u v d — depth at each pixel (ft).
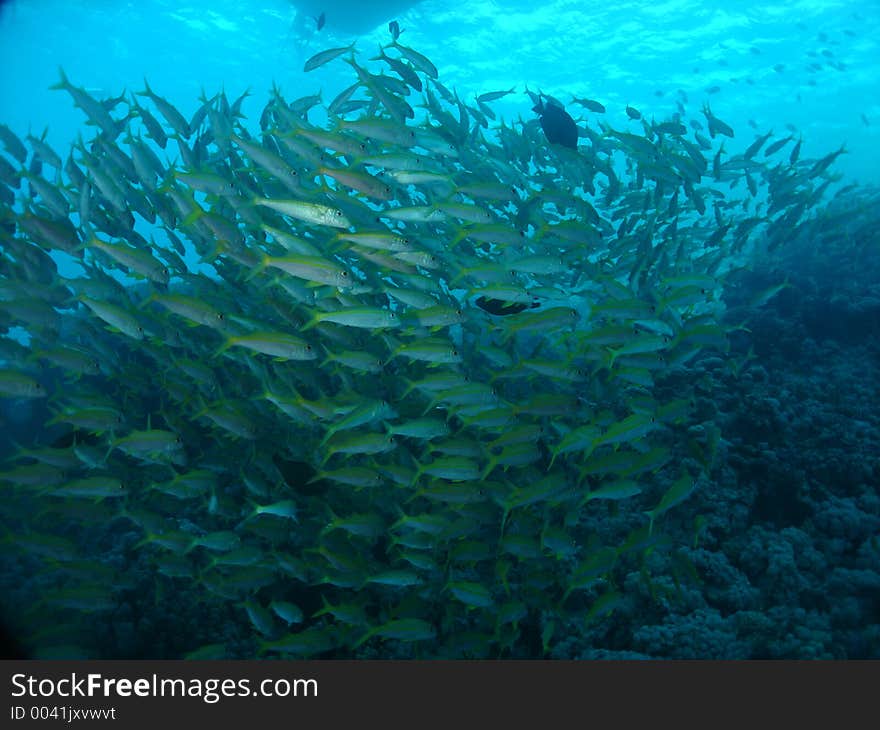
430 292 18.34
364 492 17.90
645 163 23.20
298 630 18.01
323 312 16.24
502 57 101.76
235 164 21.61
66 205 19.43
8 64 119.85
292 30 97.55
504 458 15.70
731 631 15.74
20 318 17.01
